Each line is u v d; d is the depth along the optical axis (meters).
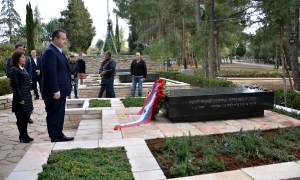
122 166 2.93
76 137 4.79
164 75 19.64
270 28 8.36
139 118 5.53
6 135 5.37
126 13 25.28
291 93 7.09
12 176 2.68
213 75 15.74
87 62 27.06
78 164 2.89
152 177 2.72
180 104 5.19
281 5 7.75
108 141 3.86
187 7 20.66
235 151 3.48
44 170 2.84
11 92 9.82
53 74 4.20
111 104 7.06
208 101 5.32
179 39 25.08
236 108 5.47
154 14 24.48
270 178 2.65
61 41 4.43
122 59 28.28
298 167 2.92
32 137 5.24
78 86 10.75
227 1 13.30
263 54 39.16
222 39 23.05
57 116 4.40
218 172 2.86
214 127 4.85
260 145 3.66
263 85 15.45
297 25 9.31
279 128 4.57
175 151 3.44
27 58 7.34
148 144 3.89
